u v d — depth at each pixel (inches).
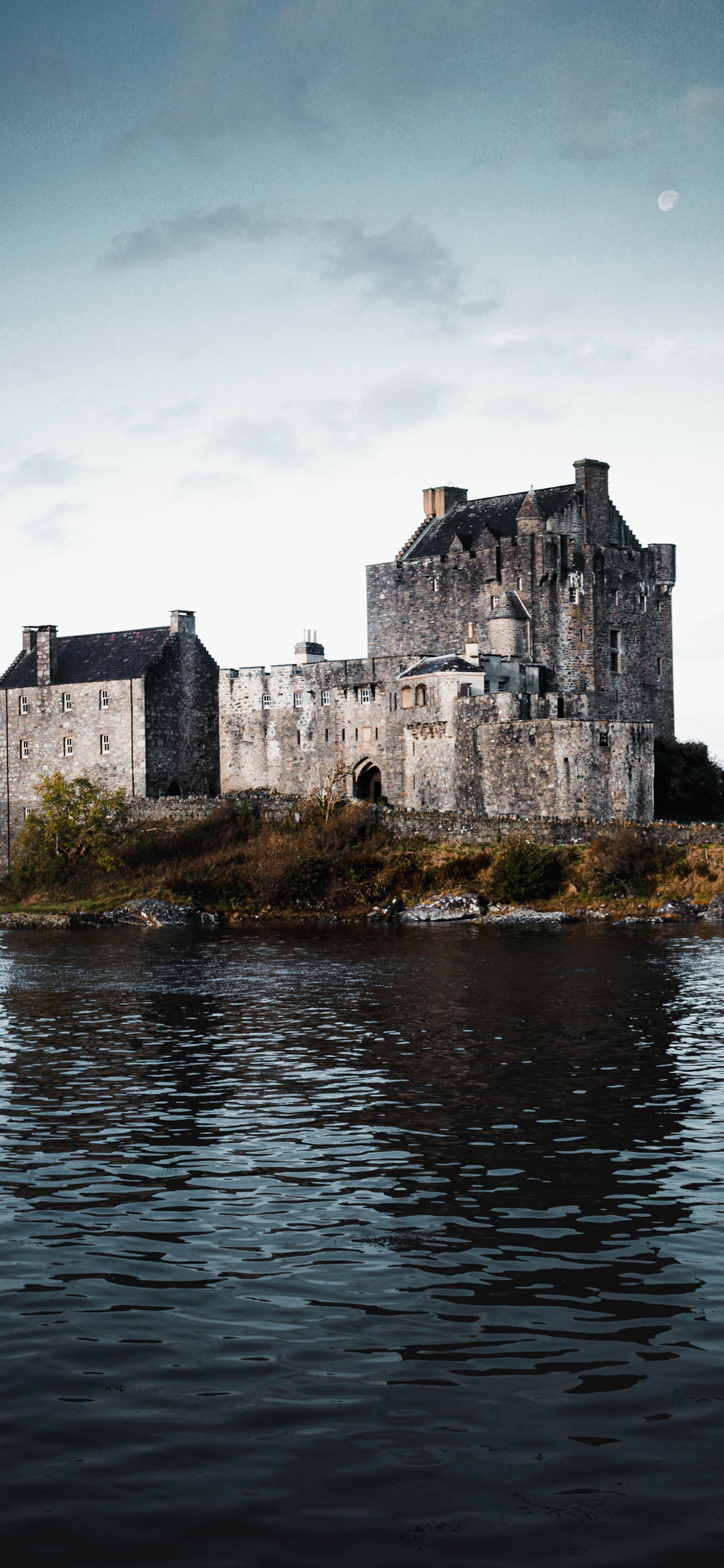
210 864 3846.0
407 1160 1022.4
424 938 2861.7
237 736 4594.0
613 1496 528.7
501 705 3902.6
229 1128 1135.6
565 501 4562.0
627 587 4761.3
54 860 4126.5
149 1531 507.8
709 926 2987.2
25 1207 910.4
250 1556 493.0
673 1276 762.2
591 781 3779.5
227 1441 573.9
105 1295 741.9
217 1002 1915.6
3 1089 1310.3
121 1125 1150.3
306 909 3508.9
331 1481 541.3
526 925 3120.1
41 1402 609.9
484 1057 1451.8
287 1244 826.2
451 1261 791.1
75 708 4667.8
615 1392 616.7
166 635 4682.6
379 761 4244.6
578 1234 838.5
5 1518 516.4
